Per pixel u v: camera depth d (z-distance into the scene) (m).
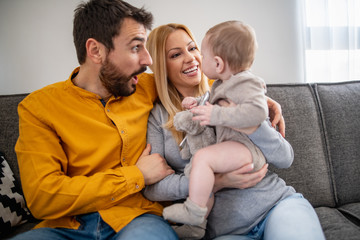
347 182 1.34
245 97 0.80
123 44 0.99
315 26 1.86
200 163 0.81
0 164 1.19
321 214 1.20
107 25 0.97
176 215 0.80
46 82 1.65
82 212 0.92
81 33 1.02
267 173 1.01
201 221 0.79
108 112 1.04
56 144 0.99
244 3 1.81
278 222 0.82
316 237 0.75
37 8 1.61
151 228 0.82
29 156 0.94
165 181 0.98
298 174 1.30
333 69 1.90
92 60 1.01
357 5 1.88
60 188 0.89
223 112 0.79
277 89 1.39
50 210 0.90
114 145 1.03
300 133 1.33
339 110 1.40
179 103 1.19
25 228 1.15
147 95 1.19
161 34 1.16
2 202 1.12
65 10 1.63
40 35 1.63
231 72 0.89
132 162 1.06
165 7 1.73
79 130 1.01
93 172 1.02
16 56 1.62
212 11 1.78
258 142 0.87
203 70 0.94
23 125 0.98
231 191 0.93
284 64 1.90
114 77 1.02
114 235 0.93
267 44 1.87
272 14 1.85
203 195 0.79
